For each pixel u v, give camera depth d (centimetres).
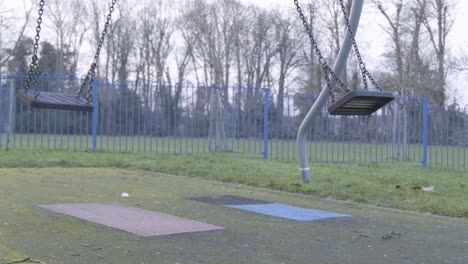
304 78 4388
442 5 3294
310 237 609
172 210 746
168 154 1535
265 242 575
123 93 1942
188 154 1558
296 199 900
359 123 1742
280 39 4691
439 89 3184
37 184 936
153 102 1764
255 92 2058
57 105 568
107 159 1337
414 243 597
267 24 4722
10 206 716
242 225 664
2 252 488
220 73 2523
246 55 4538
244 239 586
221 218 705
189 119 1812
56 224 621
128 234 585
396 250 561
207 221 680
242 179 1073
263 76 4719
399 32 3055
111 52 4853
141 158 1388
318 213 772
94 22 4791
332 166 1411
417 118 1775
